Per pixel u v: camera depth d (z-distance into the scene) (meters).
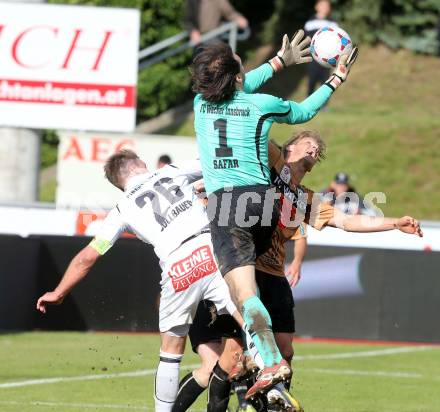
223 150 22.67
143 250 44.50
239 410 23.94
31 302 44.81
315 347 43.28
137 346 40.91
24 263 44.59
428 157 70.44
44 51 51.66
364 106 78.38
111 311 44.56
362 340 45.62
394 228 25.06
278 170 25.30
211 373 24.59
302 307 45.69
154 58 73.19
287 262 44.97
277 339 25.59
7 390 31.42
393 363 39.19
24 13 51.50
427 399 31.88
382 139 71.75
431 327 45.53
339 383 34.31
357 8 84.56
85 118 51.97
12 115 51.75
